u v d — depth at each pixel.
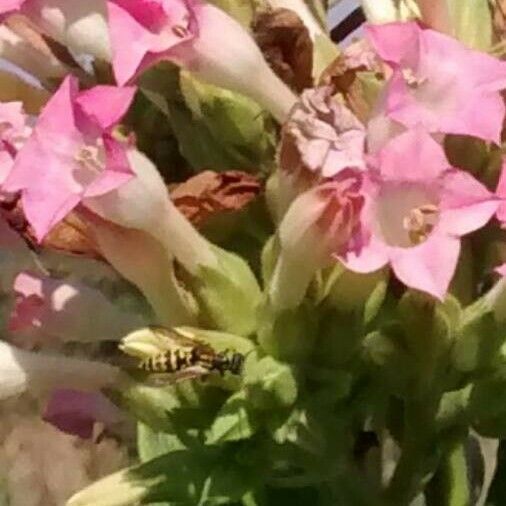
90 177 0.23
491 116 0.23
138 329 0.25
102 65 0.27
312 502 0.29
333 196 0.23
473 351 0.25
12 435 0.70
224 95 0.27
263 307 0.25
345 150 0.23
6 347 0.27
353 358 0.25
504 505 0.29
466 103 0.23
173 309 0.25
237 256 0.26
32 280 0.27
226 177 0.26
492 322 0.25
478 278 0.26
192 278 0.25
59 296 0.27
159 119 0.28
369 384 0.26
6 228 0.27
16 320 0.27
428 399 0.26
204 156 0.27
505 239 0.26
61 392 0.29
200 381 0.25
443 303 0.25
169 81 0.27
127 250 0.25
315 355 0.25
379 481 0.28
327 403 0.25
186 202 0.26
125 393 0.26
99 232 0.25
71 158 0.23
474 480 0.30
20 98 0.28
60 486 0.67
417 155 0.22
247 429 0.25
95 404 0.30
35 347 0.30
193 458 0.26
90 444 0.65
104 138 0.23
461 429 0.27
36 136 0.23
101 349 0.28
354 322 0.25
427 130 0.22
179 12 0.24
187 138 0.27
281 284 0.24
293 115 0.23
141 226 0.24
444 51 0.23
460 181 0.22
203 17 0.25
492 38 0.27
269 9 0.26
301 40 0.26
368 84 0.24
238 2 0.27
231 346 0.25
